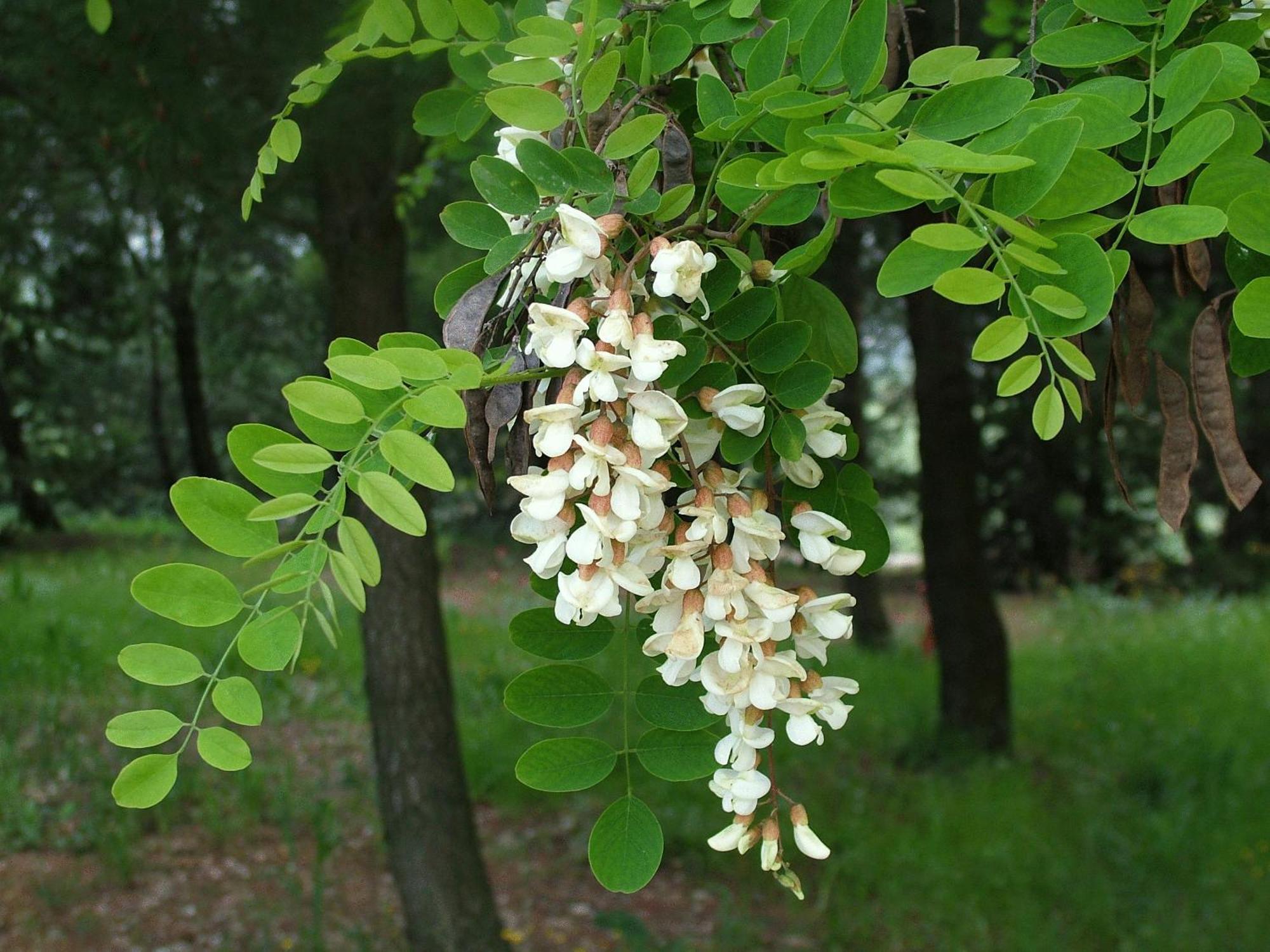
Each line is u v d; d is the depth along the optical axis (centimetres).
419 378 121
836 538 149
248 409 2097
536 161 135
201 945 522
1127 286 159
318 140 379
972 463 865
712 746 146
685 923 585
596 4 141
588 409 124
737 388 133
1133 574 1897
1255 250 120
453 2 184
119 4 320
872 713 954
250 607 127
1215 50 120
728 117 138
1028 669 1206
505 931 565
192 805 668
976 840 661
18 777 648
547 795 741
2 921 523
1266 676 1118
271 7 334
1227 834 659
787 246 166
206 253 722
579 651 149
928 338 856
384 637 516
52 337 1348
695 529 126
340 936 544
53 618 1020
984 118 125
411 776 516
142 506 2277
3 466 1833
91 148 425
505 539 2139
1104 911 563
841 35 133
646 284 137
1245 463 141
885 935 559
